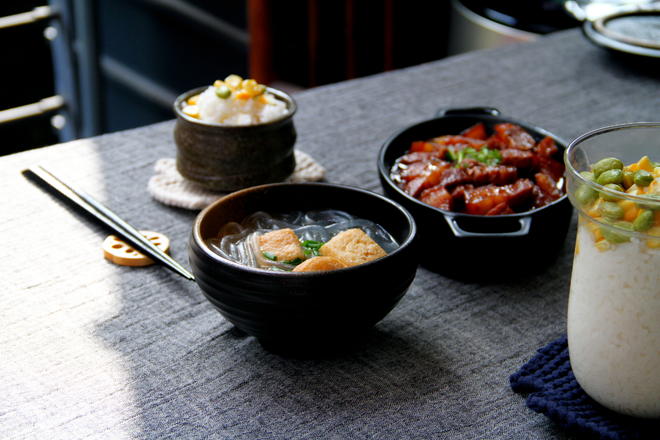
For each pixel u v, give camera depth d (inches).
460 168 44.1
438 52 99.7
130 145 50.9
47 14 105.3
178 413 37.7
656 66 59.3
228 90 45.9
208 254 38.0
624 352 36.2
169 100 111.7
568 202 42.5
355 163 50.0
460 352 40.0
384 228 41.0
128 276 42.7
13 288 41.9
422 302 42.1
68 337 40.1
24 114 108.5
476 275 42.8
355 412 37.8
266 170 46.3
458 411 38.0
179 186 47.1
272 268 38.7
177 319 40.9
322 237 40.3
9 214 45.4
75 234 44.6
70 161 49.3
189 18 104.7
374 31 95.9
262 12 94.0
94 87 111.7
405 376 39.0
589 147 37.5
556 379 38.4
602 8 74.9
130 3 108.8
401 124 53.6
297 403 38.1
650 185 35.7
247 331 38.8
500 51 62.9
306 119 53.7
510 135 46.2
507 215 41.8
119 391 38.3
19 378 38.5
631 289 35.6
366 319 38.4
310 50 94.4
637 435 36.5
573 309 37.3
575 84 58.5
